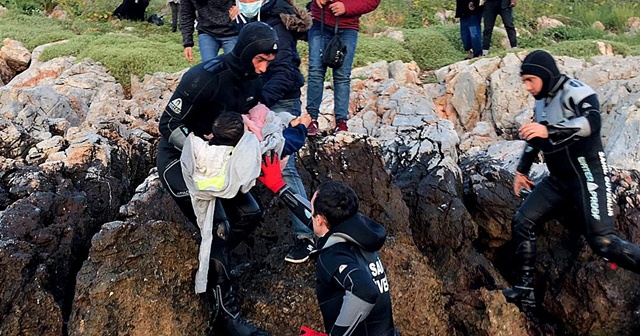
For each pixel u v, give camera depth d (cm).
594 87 930
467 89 970
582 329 561
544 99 498
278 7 527
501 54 1016
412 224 604
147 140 673
